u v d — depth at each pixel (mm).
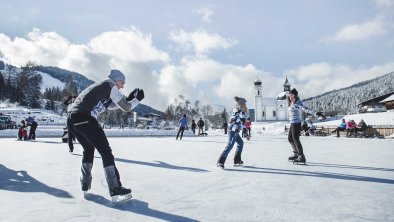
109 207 3418
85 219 2984
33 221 2912
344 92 181625
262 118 109062
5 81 105875
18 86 102688
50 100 111500
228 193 4121
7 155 8820
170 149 11445
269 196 3953
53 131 24391
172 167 6523
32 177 5211
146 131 30172
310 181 4980
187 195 4000
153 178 5207
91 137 3766
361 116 40938
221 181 4957
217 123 111500
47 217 3039
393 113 38000
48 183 4715
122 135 28016
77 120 3801
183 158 8266
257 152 10297
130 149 11414
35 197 3846
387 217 3068
